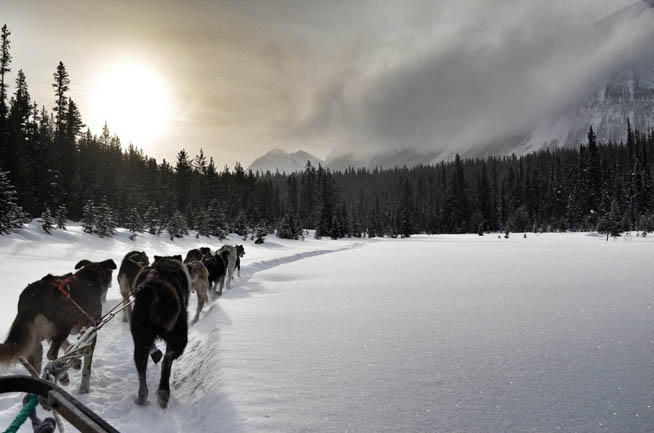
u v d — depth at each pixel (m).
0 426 4.10
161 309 4.86
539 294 11.74
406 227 104.88
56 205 49.50
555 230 110.19
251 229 63.50
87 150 71.06
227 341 6.74
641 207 102.69
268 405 4.28
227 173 103.31
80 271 5.96
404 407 4.24
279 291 12.78
